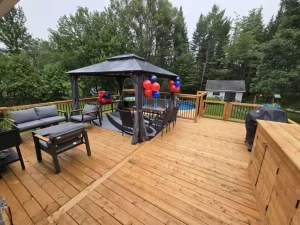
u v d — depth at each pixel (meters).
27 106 4.39
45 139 2.48
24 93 12.14
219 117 6.30
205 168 2.73
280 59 9.70
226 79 21.72
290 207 1.19
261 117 3.24
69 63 14.26
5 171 2.52
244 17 20.36
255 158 2.31
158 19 16.52
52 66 14.02
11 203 1.87
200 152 3.34
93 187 2.19
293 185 1.18
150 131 4.67
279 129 1.97
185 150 3.43
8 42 16.28
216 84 19.88
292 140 1.60
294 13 9.76
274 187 1.51
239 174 2.57
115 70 3.83
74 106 5.36
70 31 14.20
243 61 19.88
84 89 14.17
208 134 4.48
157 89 4.30
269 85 10.12
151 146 3.61
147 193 2.09
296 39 8.88
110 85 14.73
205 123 5.65
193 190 2.16
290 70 9.41
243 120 5.75
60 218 1.69
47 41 18.50
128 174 2.51
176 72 19.88
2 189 2.11
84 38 13.80
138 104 3.71
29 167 2.65
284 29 9.57
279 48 9.57
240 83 19.02
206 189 2.19
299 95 10.20
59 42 14.24
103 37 13.98
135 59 4.63
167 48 18.83
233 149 3.51
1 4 1.16
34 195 2.01
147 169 2.67
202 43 21.31
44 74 13.81
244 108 6.14
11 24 16.23
